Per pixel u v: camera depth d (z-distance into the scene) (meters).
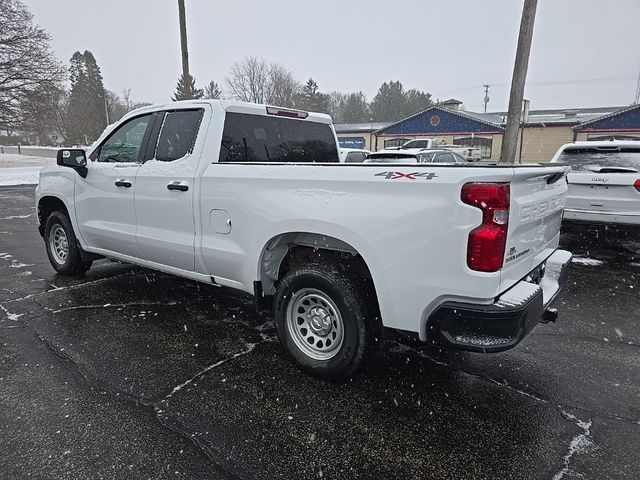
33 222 9.44
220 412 2.60
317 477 2.11
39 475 2.08
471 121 31.97
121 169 4.09
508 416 2.60
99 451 2.25
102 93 74.94
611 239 7.49
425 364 3.24
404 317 2.56
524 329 2.36
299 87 68.62
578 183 6.49
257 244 3.12
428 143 21.70
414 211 2.41
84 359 3.22
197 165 3.49
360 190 2.61
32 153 48.78
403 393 2.84
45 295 4.58
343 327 2.84
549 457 2.25
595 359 3.34
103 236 4.42
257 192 3.08
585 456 2.26
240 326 3.88
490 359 3.34
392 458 2.24
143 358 3.26
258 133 3.85
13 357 3.23
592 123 27.55
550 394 2.85
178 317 4.05
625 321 4.12
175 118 3.77
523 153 30.41
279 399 2.75
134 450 2.26
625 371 3.16
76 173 4.62
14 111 29.91
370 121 81.38
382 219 2.52
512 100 9.38
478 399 2.78
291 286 3.03
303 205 2.83
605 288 5.13
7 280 5.10
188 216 3.57
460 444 2.35
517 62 9.20
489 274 2.26
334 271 2.85
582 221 6.55
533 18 8.92
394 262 2.51
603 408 2.69
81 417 2.53
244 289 3.36
